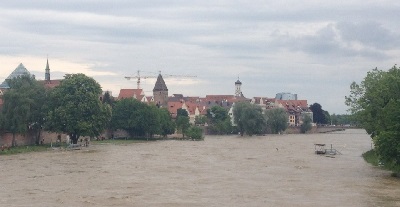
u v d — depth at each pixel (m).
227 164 101.75
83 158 114.38
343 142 195.50
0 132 139.88
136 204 57.47
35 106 150.50
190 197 62.06
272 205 57.22
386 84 101.19
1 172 86.31
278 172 87.88
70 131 150.00
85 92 151.88
